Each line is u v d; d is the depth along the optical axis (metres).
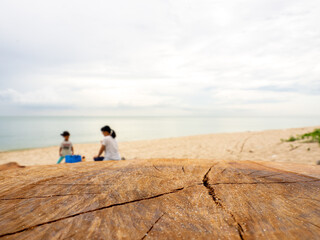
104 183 1.11
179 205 0.87
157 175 1.24
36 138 27.97
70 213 0.80
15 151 14.53
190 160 1.68
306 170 1.38
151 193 0.98
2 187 1.05
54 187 1.06
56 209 0.83
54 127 57.78
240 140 14.24
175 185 1.08
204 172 1.30
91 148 14.83
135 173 1.28
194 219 0.77
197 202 0.90
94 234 0.67
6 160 10.88
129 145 15.43
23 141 24.11
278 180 1.16
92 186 1.06
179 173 1.28
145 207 0.85
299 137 10.91
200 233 0.68
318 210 0.83
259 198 0.94
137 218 0.77
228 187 1.06
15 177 1.22
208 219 0.77
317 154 6.98
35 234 0.67
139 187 1.05
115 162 1.62
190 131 40.19
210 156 8.89
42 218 0.77
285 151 8.11
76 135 33.19
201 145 12.96
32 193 0.98
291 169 1.41
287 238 0.65
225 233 0.68
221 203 0.89
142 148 13.17
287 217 0.78
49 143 21.95
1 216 0.78
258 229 0.70
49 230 0.69
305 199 0.93
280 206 0.86
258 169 1.39
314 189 1.04
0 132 38.47
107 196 0.95
